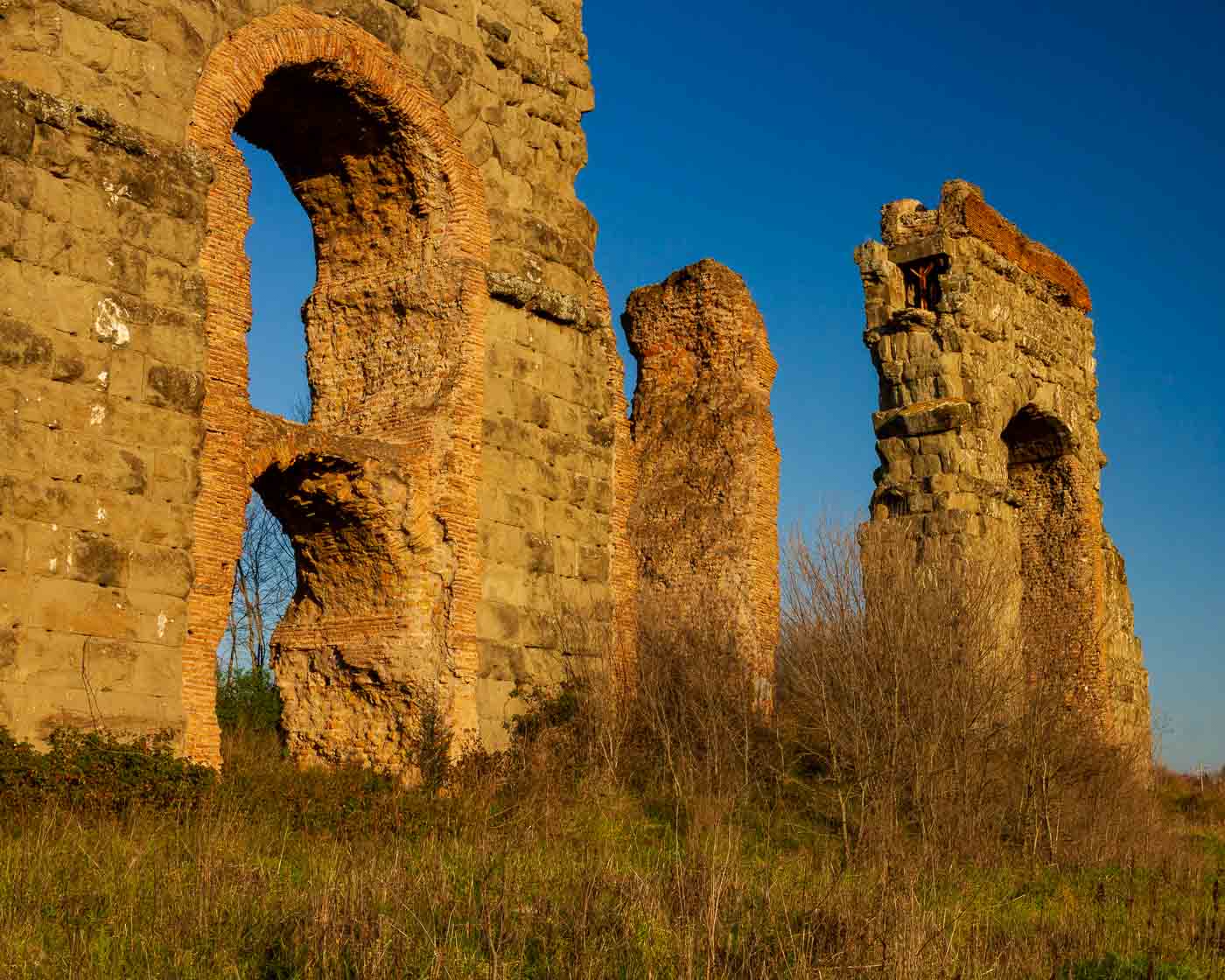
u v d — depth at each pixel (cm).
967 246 3350
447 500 2209
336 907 1127
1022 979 1242
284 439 2008
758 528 3341
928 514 3183
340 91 2191
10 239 1680
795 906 1346
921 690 2439
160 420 1812
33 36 1755
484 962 1063
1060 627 3519
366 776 1981
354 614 2241
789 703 2731
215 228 1916
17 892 1160
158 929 1089
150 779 1634
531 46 2505
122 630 1738
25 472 1666
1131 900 1775
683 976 1059
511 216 2406
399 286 2320
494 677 2238
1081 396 3738
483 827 1764
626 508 2569
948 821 2234
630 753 2336
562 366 2470
